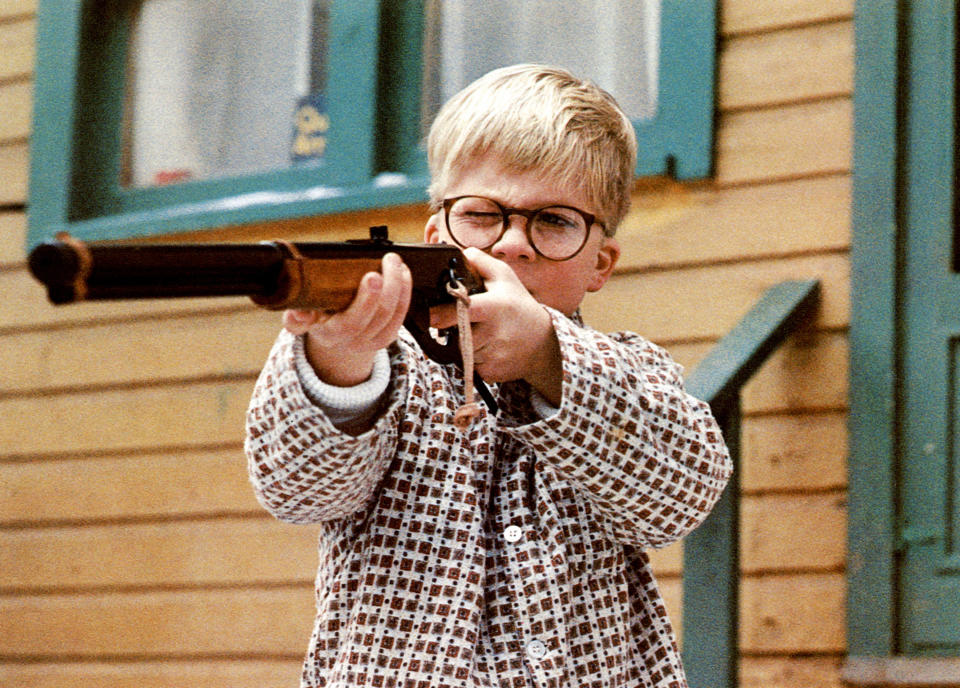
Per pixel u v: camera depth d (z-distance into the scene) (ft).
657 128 38.24
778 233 36.68
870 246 35.37
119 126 47.39
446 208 19.16
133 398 44.42
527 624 17.58
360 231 41.88
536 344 16.61
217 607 41.91
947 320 34.65
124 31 48.01
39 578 44.65
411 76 42.86
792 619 34.53
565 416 16.70
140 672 42.73
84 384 45.16
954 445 34.12
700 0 38.24
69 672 43.70
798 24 37.37
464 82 42.60
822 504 34.78
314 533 41.11
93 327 45.44
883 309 34.96
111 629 43.34
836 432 34.94
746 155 37.45
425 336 16.11
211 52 46.88
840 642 33.94
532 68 20.63
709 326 37.06
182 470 43.27
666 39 38.52
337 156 42.47
